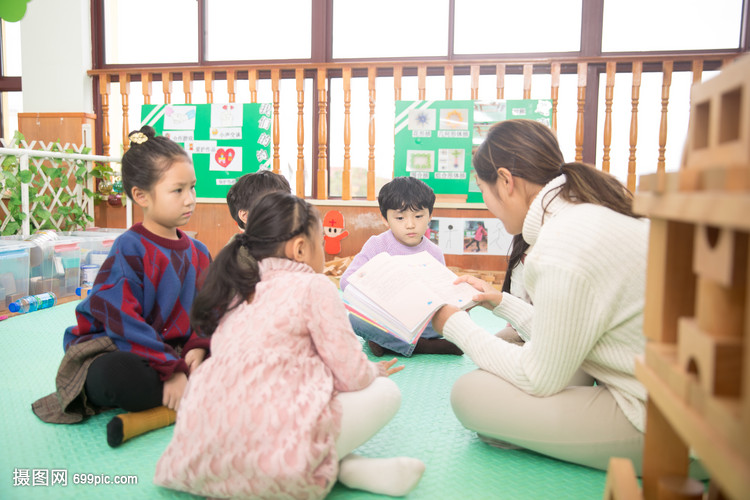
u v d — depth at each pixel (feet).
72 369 3.64
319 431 2.57
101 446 3.41
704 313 1.39
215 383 2.63
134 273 3.73
